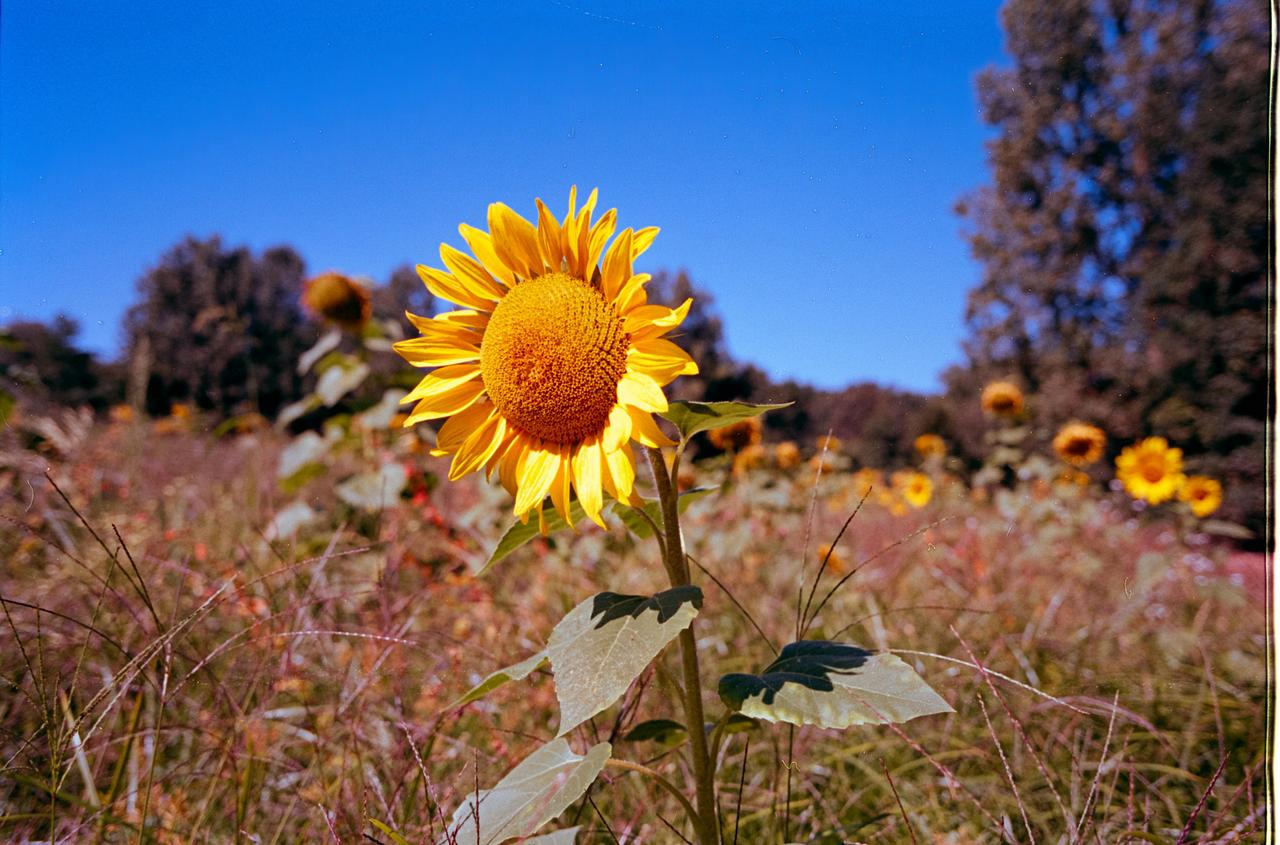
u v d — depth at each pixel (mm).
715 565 4121
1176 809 2084
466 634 2953
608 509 1639
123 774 2084
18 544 3264
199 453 6465
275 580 2828
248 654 2424
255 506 4336
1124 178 14586
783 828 1898
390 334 4676
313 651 2559
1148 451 5980
